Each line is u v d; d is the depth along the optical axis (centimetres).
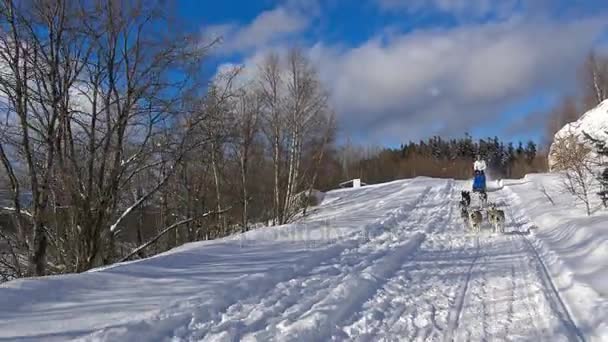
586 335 479
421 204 2122
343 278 760
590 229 932
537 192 2127
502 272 795
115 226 1414
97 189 1359
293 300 634
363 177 6944
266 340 486
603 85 4281
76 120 1291
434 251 1041
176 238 2020
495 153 8575
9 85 1176
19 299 564
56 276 680
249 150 2269
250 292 659
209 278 720
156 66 1416
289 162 2539
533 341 480
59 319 507
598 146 1377
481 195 2033
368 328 538
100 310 543
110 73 1355
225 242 1084
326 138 2564
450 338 503
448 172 7288
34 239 1227
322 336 508
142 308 557
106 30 1329
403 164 7575
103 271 733
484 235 1242
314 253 938
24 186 1304
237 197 2250
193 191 2061
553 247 938
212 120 1569
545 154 4491
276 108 2388
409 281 758
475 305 616
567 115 4350
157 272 750
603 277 636
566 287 650
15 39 1186
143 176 1653
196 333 501
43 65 1248
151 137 1476
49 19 1241
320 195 3081
